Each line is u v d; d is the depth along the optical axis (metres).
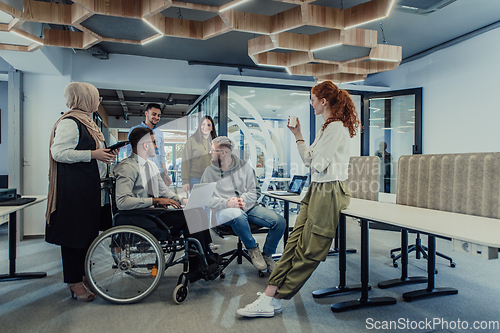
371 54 3.07
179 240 1.97
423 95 4.73
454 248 1.09
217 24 2.65
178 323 1.66
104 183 2.03
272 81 4.55
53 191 1.82
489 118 3.78
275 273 1.74
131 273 1.98
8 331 1.57
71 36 2.94
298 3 2.24
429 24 3.73
